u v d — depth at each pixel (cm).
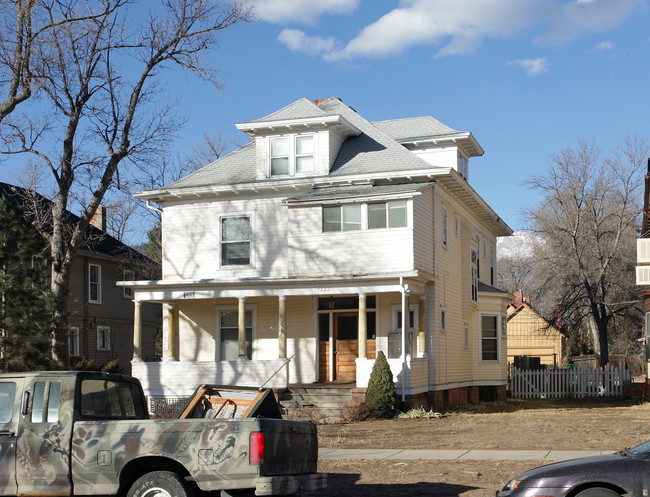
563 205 3947
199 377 2516
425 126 3141
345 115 3009
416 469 1332
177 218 2822
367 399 2256
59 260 2523
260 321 2716
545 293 4681
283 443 888
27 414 911
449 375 2716
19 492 899
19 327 1984
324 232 2502
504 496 846
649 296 2845
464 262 2998
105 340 3762
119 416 972
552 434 1806
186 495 853
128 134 2611
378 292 2398
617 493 805
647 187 2866
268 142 2747
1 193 3416
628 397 3175
